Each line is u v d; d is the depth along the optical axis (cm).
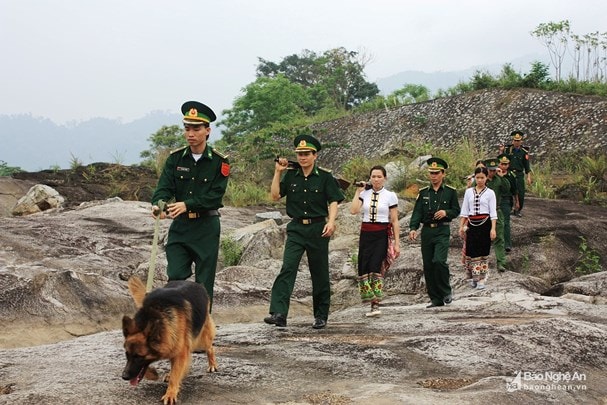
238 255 1447
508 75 3172
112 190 2306
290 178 807
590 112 2591
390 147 2955
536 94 2864
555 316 876
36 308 860
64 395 469
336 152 3384
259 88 4584
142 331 449
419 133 3122
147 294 492
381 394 506
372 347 648
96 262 1205
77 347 648
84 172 2461
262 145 2912
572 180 2077
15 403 456
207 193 665
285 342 692
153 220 1599
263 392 514
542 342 693
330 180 801
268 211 2017
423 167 2077
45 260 1175
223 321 974
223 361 589
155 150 3303
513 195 1384
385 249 930
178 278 657
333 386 537
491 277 1159
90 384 500
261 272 1235
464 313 916
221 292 1035
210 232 673
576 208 1727
